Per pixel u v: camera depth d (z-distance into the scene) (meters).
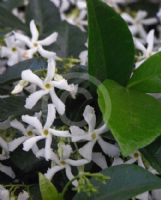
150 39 0.18
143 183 0.12
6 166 0.14
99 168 0.14
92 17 0.13
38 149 0.14
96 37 0.14
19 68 0.15
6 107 0.15
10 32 0.17
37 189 0.14
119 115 0.12
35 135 0.14
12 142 0.14
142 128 0.12
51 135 0.14
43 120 0.14
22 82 0.14
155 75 0.14
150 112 0.13
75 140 0.13
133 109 0.13
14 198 0.13
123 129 0.12
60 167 0.14
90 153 0.13
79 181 0.12
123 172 0.13
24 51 0.17
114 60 0.14
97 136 0.14
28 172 0.14
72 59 0.16
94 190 0.12
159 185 0.12
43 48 0.18
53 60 0.14
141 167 0.13
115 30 0.14
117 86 0.14
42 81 0.14
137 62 0.17
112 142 0.14
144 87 0.14
